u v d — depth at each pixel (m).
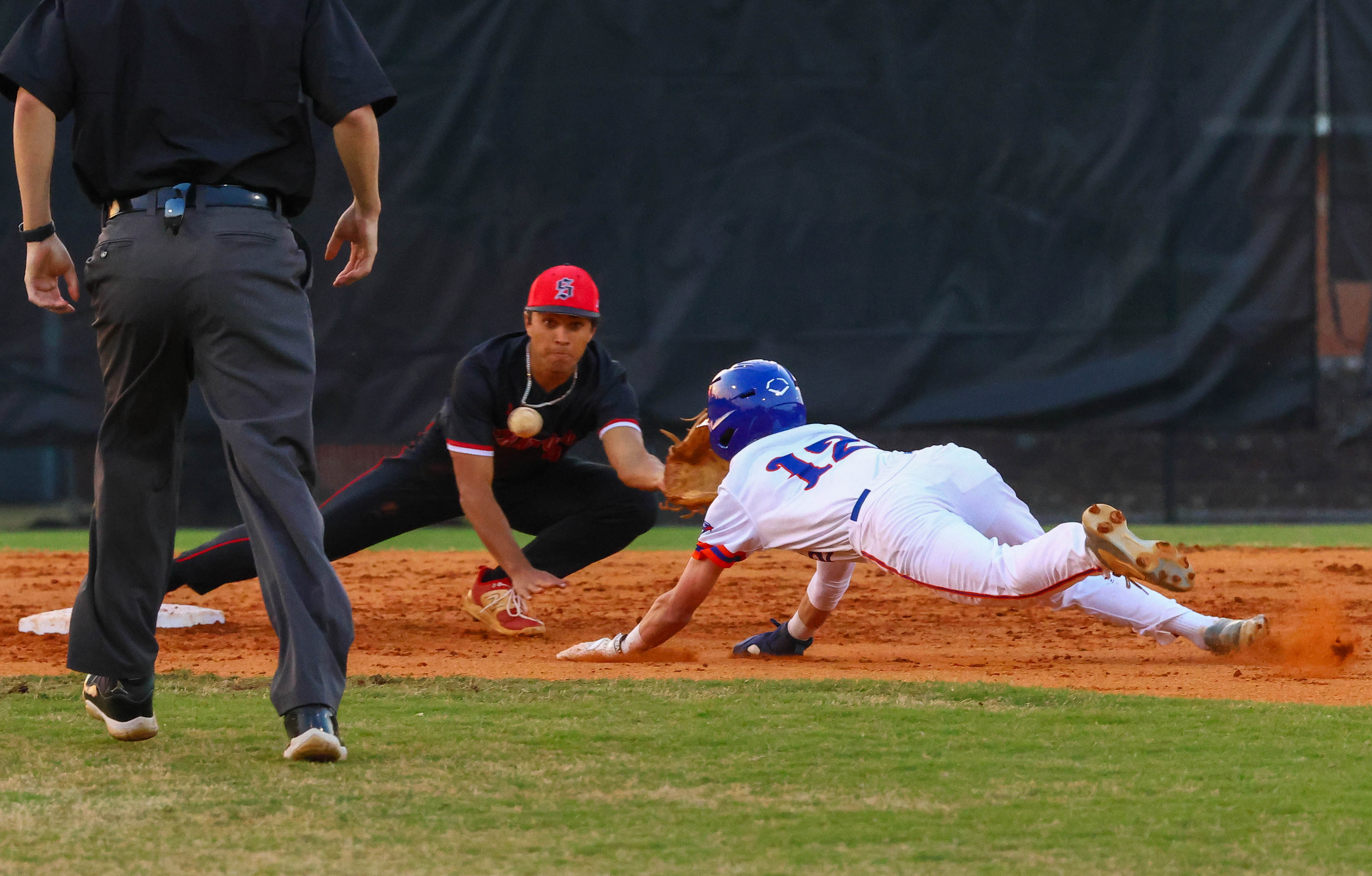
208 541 19.25
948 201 38.84
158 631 18.53
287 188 9.95
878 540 13.73
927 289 38.88
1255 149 38.75
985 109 38.84
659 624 14.92
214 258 9.51
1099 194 38.88
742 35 38.88
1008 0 38.78
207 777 9.12
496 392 17.42
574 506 19.34
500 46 38.81
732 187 38.97
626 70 38.97
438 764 9.53
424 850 7.39
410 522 19.70
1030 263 38.88
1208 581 24.55
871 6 38.81
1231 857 7.27
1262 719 11.20
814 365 38.91
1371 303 38.78
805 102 38.84
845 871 7.02
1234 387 38.81
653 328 38.91
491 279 38.84
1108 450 38.91
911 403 38.84
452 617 20.45
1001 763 9.58
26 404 37.88
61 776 9.16
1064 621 19.64
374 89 10.03
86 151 9.73
